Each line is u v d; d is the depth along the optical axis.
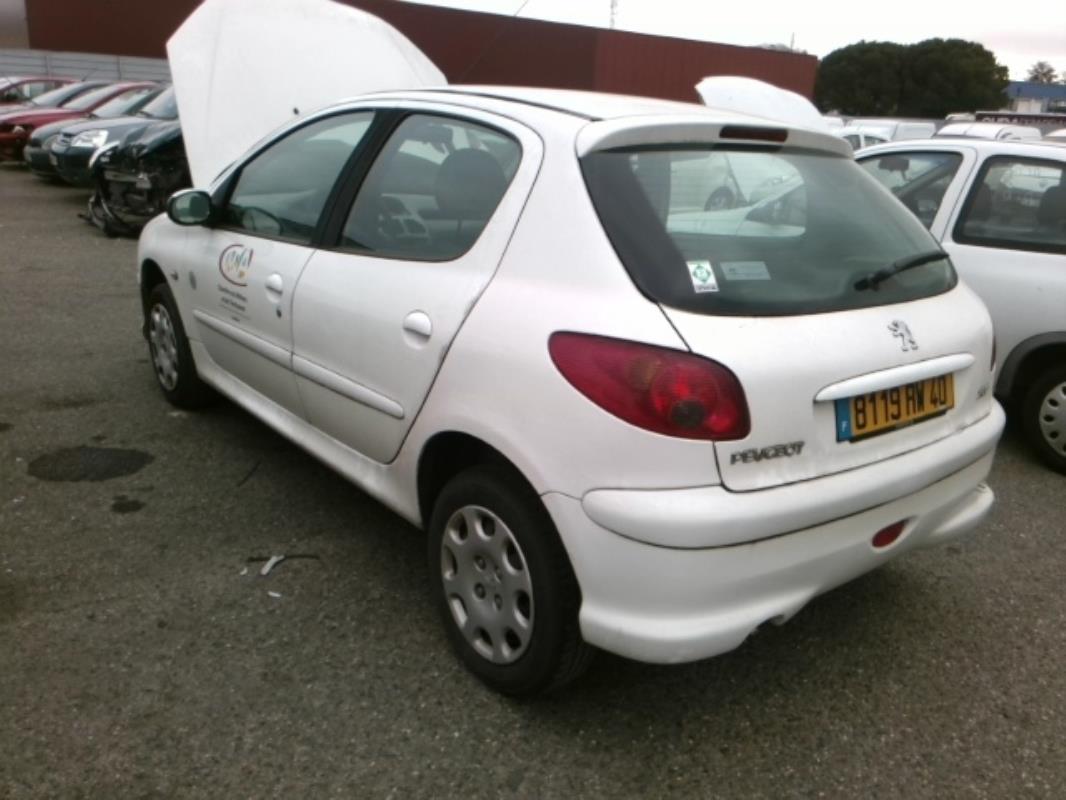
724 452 2.16
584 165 2.47
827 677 2.87
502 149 2.75
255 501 3.83
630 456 2.18
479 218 2.71
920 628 3.16
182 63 7.28
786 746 2.55
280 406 3.70
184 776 2.32
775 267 2.46
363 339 2.95
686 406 2.14
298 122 3.79
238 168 4.02
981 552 3.74
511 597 2.55
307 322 3.25
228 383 4.16
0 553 3.31
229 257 3.85
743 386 2.17
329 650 2.86
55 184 15.20
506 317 2.46
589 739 2.54
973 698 2.79
